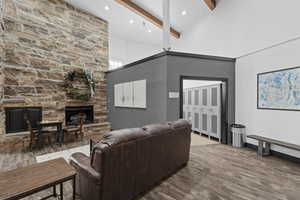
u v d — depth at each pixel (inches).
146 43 344.8
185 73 154.3
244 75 163.2
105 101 253.4
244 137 163.0
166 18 169.9
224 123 174.1
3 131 161.8
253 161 125.4
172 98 149.7
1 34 155.6
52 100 196.9
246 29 162.4
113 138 64.9
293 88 121.7
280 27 130.1
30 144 155.6
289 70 124.0
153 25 264.5
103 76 251.6
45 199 72.3
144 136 77.6
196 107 217.5
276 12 133.1
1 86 157.0
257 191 85.0
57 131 170.1
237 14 173.8
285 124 127.4
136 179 75.0
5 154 140.9
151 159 82.8
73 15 216.4
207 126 198.2
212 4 201.5
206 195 81.5
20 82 173.3
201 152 147.4
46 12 191.8
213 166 116.1
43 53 189.6
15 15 169.5
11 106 167.5
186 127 112.7
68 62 211.5
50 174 59.7
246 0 161.9
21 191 48.6
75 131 183.0
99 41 245.9
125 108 212.4
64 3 207.5
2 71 158.7
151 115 168.7
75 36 218.5
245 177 99.8
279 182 93.9
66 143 176.6
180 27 271.9
